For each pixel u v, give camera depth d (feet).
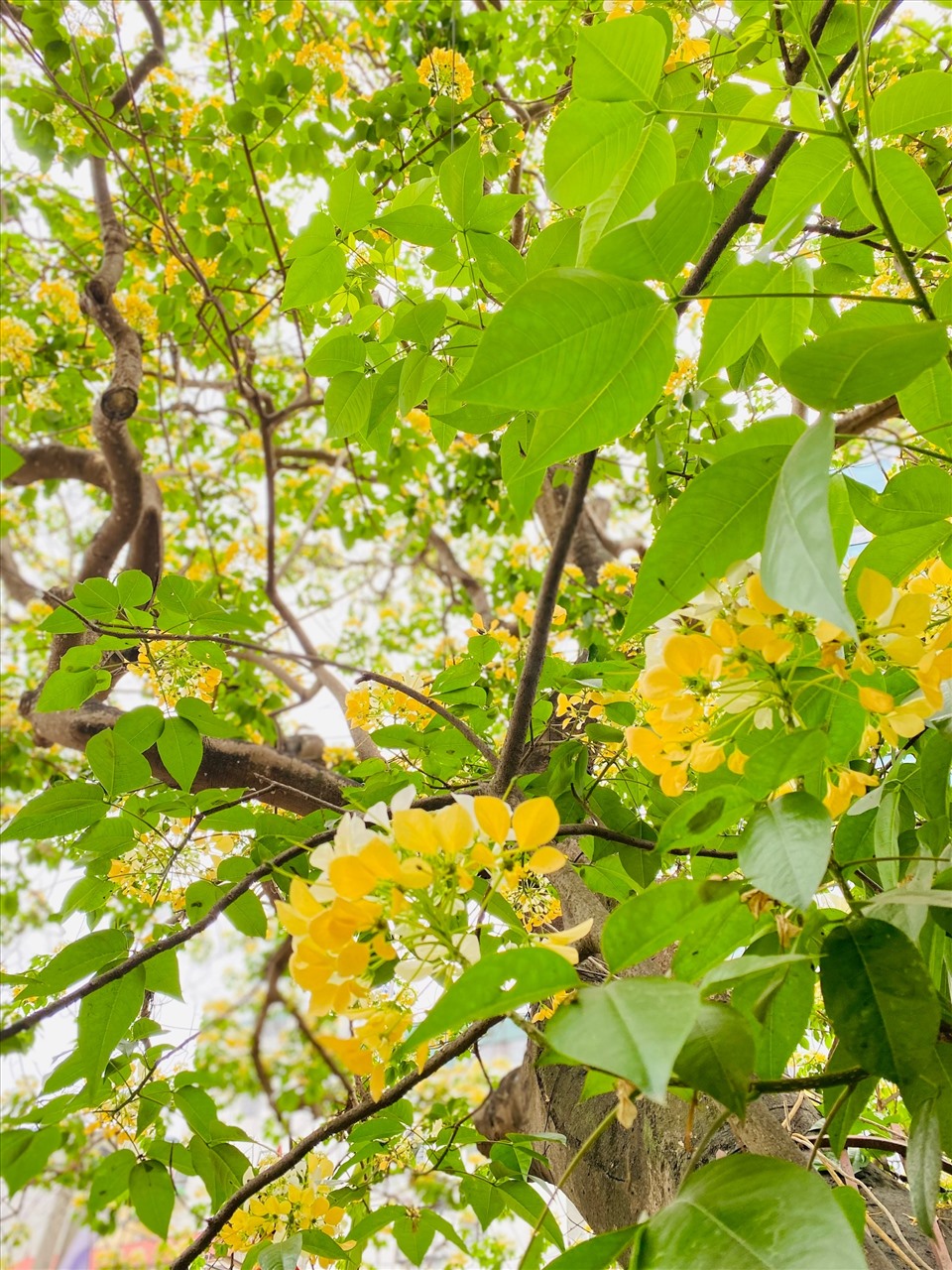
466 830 1.27
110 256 5.88
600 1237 1.21
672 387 3.63
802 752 1.29
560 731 2.89
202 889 2.34
